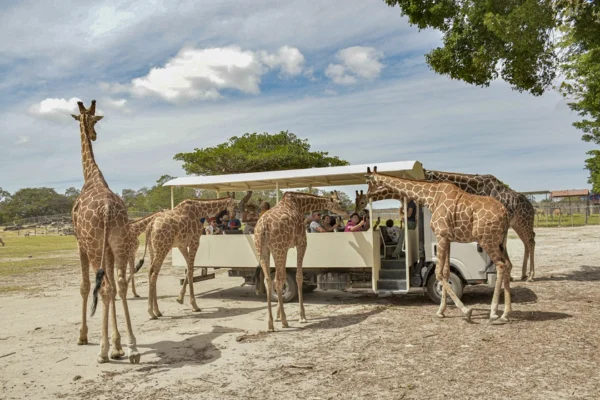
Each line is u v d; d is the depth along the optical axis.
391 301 10.16
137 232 11.09
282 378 5.47
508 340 6.62
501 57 10.94
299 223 8.31
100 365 6.16
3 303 11.27
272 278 10.43
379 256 9.92
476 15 10.70
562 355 5.86
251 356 6.38
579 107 17.03
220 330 7.91
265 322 8.48
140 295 11.97
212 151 30.08
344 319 8.47
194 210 9.84
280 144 32.38
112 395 5.11
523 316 8.01
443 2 11.44
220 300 10.98
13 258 24.33
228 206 10.43
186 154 30.44
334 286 9.94
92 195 6.43
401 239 10.07
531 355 5.92
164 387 5.30
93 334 7.85
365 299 10.57
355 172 9.88
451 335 7.04
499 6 10.10
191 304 9.65
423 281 9.47
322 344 6.85
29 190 130.50
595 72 14.68
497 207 7.73
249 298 11.18
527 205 11.77
